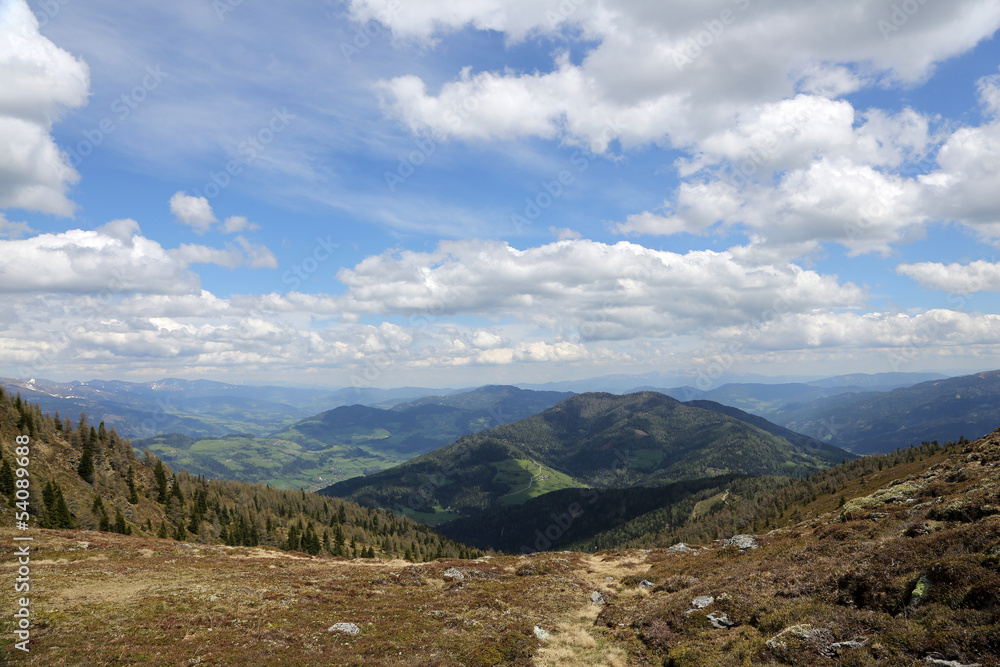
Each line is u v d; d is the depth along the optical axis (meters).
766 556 38.78
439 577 49.88
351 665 22.86
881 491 50.94
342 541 180.88
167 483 167.50
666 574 45.38
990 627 13.59
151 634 25.64
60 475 122.31
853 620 18.31
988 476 38.59
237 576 44.78
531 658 25.14
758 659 18.58
